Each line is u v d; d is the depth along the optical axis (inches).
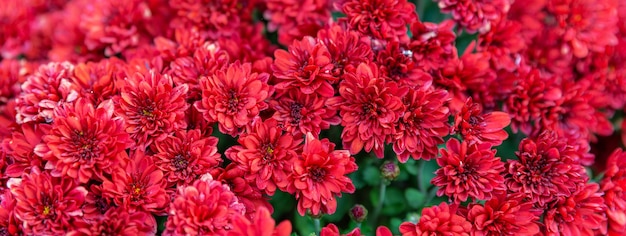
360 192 23.5
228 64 22.7
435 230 20.2
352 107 20.9
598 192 21.3
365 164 22.9
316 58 20.9
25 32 26.8
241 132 21.0
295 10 24.1
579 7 24.1
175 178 20.5
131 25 25.2
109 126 20.3
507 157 23.6
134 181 20.2
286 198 22.4
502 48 23.3
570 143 22.1
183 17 24.9
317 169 20.6
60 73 22.0
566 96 22.9
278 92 21.4
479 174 20.6
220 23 24.7
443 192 20.9
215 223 19.5
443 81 22.3
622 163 21.8
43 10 28.5
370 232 23.1
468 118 21.0
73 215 19.6
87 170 20.1
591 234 20.9
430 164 23.6
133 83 21.0
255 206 21.0
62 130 20.1
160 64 22.5
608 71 24.8
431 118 20.8
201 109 20.8
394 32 22.2
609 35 24.0
